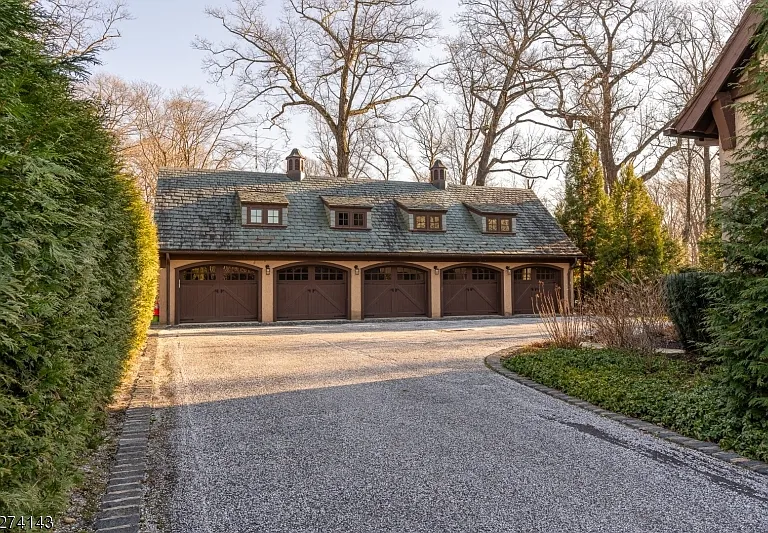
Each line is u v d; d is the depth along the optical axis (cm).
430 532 299
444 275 1969
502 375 759
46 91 300
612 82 2508
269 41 2475
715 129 871
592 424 515
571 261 2100
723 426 458
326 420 527
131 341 738
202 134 3055
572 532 298
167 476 383
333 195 2005
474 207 2088
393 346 1096
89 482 373
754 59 498
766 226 459
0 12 266
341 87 2606
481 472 389
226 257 1706
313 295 1822
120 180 525
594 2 2406
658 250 2052
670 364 729
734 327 457
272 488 361
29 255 260
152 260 1155
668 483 368
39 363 283
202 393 649
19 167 243
